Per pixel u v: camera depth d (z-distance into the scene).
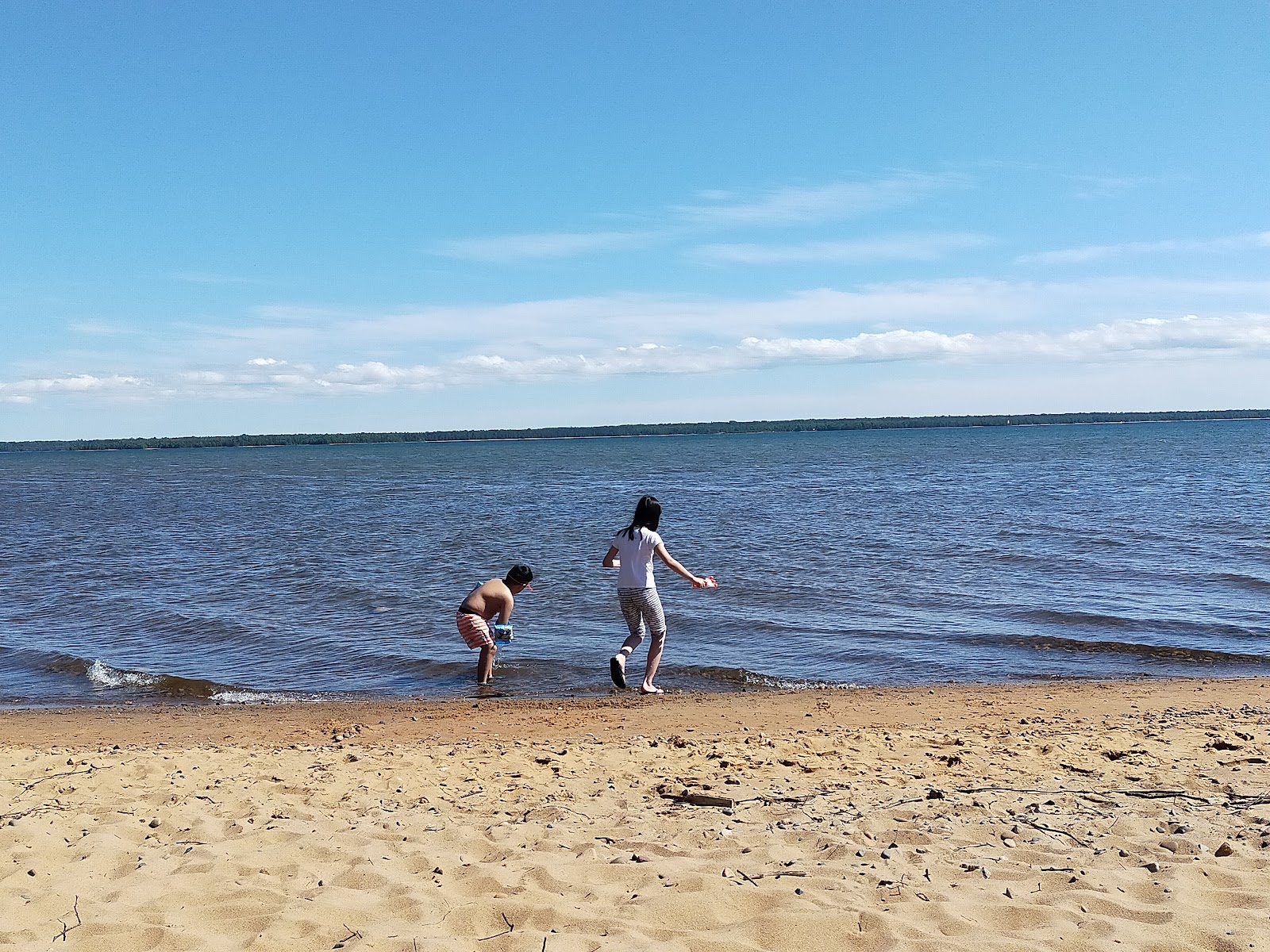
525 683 11.25
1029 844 4.96
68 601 16.81
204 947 3.77
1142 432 164.88
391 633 13.92
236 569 20.30
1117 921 3.91
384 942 3.79
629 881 4.51
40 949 3.71
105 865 4.73
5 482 70.62
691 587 17.17
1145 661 11.92
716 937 3.84
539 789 6.37
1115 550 20.92
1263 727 7.89
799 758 7.24
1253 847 4.74
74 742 8.56
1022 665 11.85
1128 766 6.71
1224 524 25.28
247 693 10.94
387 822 5.51
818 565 19.44
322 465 103.56
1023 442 122.12
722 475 60.00
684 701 10.13
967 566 19.09
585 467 79.81
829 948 3.77
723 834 5.23
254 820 5.56
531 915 4.06
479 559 21.25
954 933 3.85
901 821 5.45
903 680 11.27
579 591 16.81
